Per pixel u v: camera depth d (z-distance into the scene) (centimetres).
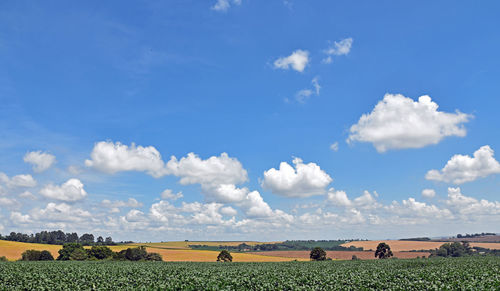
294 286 3644
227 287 3525
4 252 12188
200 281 3944
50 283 3997
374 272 4838
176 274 4812
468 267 5466
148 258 11838
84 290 3575
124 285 3841
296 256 14262
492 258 8594
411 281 3931
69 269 5422
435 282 3712
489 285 3359
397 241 19375
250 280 4091
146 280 4166
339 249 18425
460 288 3325
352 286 3644
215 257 12988
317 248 12056
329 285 3703
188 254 13938
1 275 4450
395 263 7394
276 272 5112
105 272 5000
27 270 5238
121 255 11975
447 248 14662
